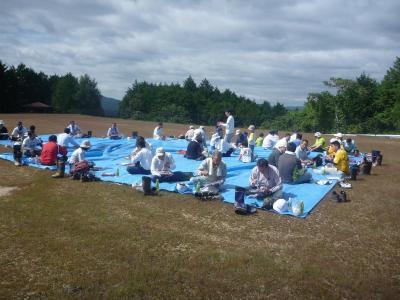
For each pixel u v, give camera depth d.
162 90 98.56
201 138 17.33
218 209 9.59
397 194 11.91
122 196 10.38
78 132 23.89
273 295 5.59
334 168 14.25
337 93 62.16
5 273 5.92
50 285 5.60
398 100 56.91
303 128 63.75
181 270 6.21
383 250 7.40
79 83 96.81
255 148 22.67
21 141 17.67
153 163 12.07
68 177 12.42
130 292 5.47
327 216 9.38
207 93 101.06
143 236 7.57
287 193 11.25
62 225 7.98
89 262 6.36
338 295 5.66
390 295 5.71
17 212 8.70
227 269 6.30
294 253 7.06
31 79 88.38
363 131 58.50
